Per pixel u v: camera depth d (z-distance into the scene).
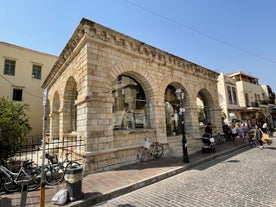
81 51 8.67
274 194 4.65
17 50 19.58
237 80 28.64
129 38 9.57
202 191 5.15
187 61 13.49
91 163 7.19
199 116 15.88
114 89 9.60
